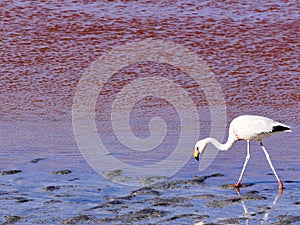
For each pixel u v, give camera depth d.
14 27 81.50
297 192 45.59
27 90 69.00
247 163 51.75
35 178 48.31
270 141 56.50
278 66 73.62
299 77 71.50
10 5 86.06
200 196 44.78
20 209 42.66
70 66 73.94
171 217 41.31
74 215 41.62
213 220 40.91
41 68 73.44
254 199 44.28
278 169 50.34
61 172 49.50
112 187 46.72
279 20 82.94
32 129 59.75
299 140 56.72
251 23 82.31
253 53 76.31
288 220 40.75
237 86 69.81
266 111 64.50
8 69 73.06
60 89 69.31
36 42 78.62
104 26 81.69
